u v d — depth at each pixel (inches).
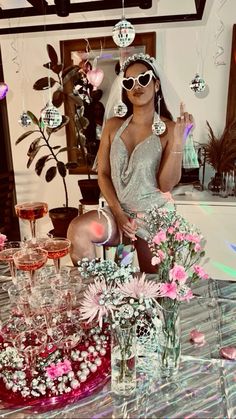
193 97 109.6
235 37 102.3
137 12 107.2
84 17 111.0
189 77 108.6
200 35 105.1
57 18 113.0
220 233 96.3
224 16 102.3
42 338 44.3
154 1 104.7
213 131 110.4
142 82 76.7
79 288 55.3
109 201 83.4
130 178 81.1
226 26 102.8
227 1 100.9
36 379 38.3
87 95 109.7
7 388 38.1
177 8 104.5
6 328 47.4
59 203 129.6
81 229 77.9
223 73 106.2
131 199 81.8
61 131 122.0
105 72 111.4
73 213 114.3
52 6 93.8
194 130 111.3
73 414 35.1
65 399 36.8
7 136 126.8
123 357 36.5
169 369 39.9
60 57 115.6
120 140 81.3
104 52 111.0
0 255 54.7
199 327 47.6
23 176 130.5
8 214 131.6
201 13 93.1
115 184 83.9
